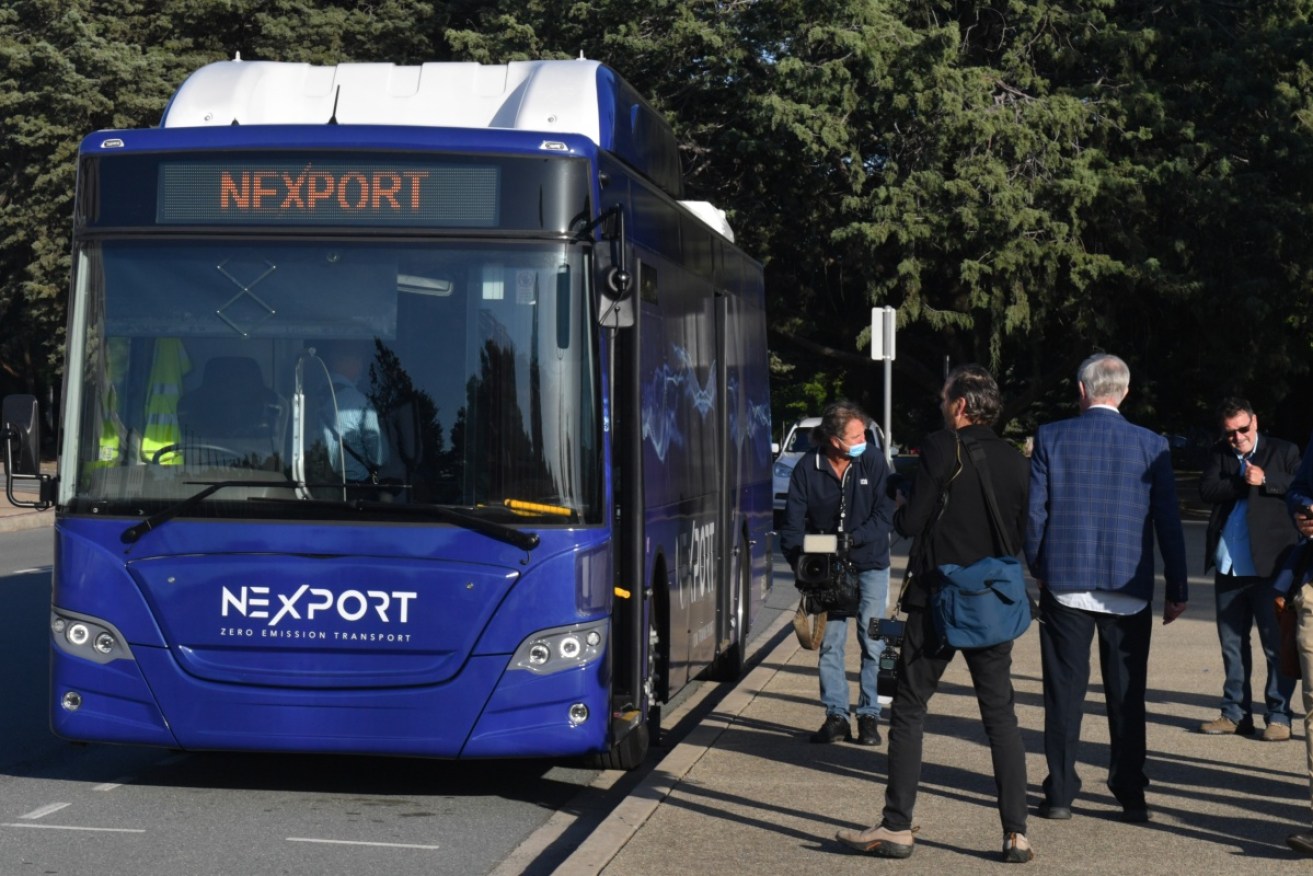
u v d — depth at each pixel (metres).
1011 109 33.75
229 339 7.75
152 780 8.61
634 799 7.62
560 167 7.79
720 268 11.64
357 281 7.75
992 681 6.59
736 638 12.20
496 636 7.55
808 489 9.47
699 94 36.81
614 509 8.20
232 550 7.63
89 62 47.47
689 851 6.67
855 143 34.38
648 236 8.97
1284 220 34.41
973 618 6.45
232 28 49.44
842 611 9.25
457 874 6.75
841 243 35.22
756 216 36.84
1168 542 7.18
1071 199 33.06
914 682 6.65
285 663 7.60
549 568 7.58
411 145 7.78
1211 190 33.91
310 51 46.22
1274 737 9.46
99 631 7.70
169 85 47.66
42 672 12.13
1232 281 34.81
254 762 9.16
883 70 32.88
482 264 7.74
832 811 7.46
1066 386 47.31
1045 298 34.12
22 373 65.31
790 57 33.41
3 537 26.75
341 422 7.67
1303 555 7.00
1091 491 7.18
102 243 7.85
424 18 46.53
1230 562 9.62
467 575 7.55
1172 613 7.25
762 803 7.63
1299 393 46.19
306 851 7.09
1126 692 7.29
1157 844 6.90
